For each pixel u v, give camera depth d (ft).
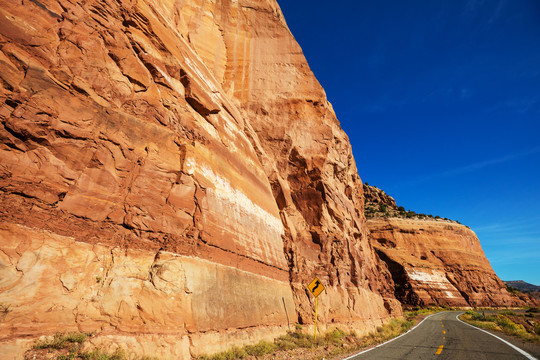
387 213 337.72
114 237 24.99
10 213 19.11
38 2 25.03
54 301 19.52
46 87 22.90
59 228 21.45
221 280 34.24
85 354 19.17
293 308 50.78
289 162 68.08
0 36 21.48
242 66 67.31
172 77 38.14
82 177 23.88
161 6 46.19
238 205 43.75
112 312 22.41
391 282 136.05
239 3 71.77
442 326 89.10
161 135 32.17
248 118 64.13
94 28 29.04
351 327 63.62
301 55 79.10
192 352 26.25
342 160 89.25
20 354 16.85
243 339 34.19
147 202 28.40
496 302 257.34
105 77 28.40
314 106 77.10
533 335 60.59
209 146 40.50
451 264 267.18
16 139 20.48
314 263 63.21
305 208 67.92
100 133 25.96
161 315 25.36
